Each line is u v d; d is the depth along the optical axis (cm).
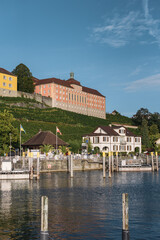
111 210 3409
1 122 8900
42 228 1912
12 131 8994
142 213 3284
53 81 16925
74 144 10631
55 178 6606
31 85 16512
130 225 2814
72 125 14500
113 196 4322
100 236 2503
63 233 2583
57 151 9144
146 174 7500
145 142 14388
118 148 11762
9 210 3419
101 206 3628
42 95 17050
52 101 16750
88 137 11631
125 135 12162
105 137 11500
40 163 8012
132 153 11706
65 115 15562
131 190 4891
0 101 13738
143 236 2500
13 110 13450
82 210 3416
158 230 2658
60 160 8350
